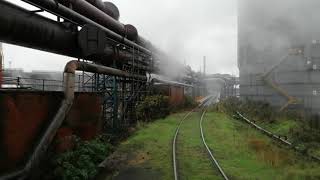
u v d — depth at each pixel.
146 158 12.91
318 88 28.14
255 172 11.31
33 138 9.99
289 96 29.39
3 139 8.63
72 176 9.41
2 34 9.60
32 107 9.91
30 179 9.06
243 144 16.03
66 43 12.68
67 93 11.27
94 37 13.00
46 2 10.70
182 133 19.38
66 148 11.06
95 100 14.79
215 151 14.36
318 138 19.28
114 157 12.91
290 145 16.84
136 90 22.67
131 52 20.97
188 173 10.86
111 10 17.95
